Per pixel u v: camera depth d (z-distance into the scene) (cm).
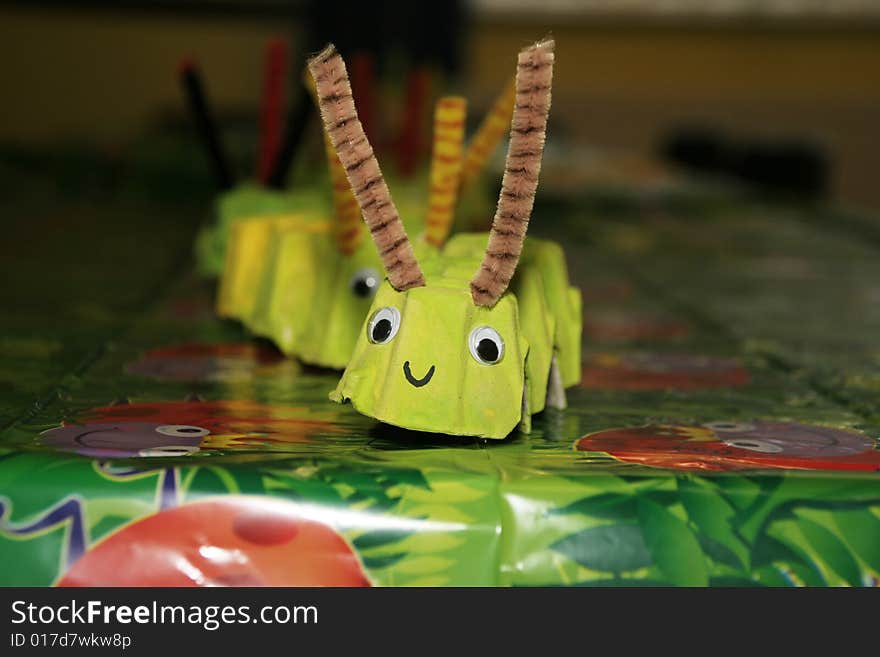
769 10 319
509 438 54
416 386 51
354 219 61
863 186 339
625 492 48
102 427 54
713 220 155
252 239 72
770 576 47
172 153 172
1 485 47
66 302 81
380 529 47
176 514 47
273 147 86
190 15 296
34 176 174
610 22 319
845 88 330
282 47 84
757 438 55
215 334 72
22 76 292
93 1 290
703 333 78
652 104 329
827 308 87
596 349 73
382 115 117
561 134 260
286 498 47
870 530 48
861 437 55
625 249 125
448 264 54
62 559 47
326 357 63
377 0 267
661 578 47
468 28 309
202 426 54
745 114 331
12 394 58
